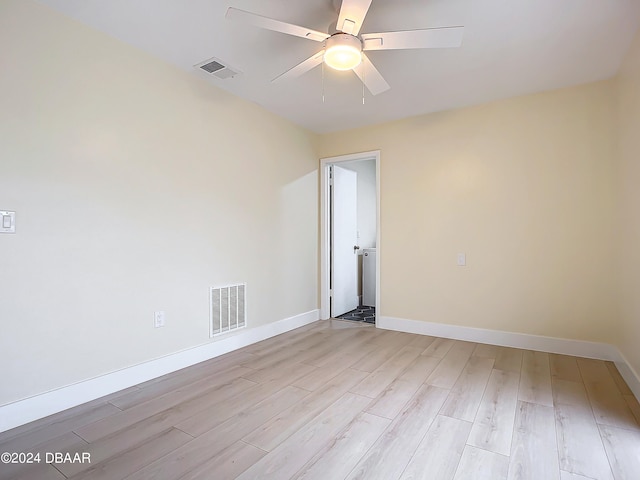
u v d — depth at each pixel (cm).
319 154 432
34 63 191
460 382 241
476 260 336
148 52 245
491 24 206
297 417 195
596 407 205
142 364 243
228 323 309
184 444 170
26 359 189
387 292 386
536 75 273
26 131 189
